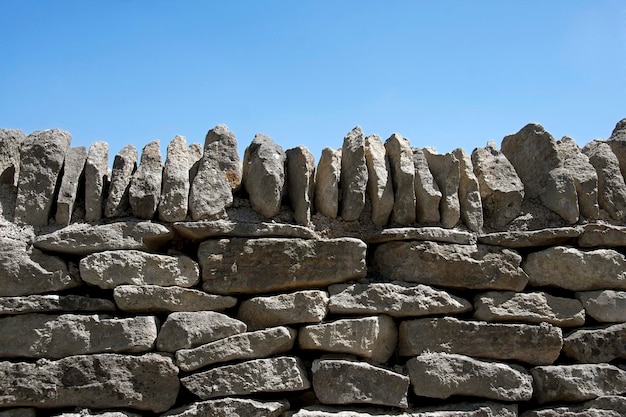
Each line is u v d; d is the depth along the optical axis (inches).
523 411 166.4
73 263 164.1
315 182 181.3
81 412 154.5
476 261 170.2
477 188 178.1
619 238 176.9
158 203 168.9
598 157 189.2
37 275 160.9
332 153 177.3
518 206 180.7
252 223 167.9
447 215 174.6
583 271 172.4
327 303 164.9
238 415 153.9
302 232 167.9
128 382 156.6
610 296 172.1
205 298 163.3
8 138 178.1
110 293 163.6
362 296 165.3
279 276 165.6
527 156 189.2
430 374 161.5
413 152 184.5
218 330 160.4
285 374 157.8
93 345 158.2
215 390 156.0
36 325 158.6
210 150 176.2
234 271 165.5
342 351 161.8
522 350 166.6
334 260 166.9
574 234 174.2
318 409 158.1
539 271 173.3
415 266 169.5
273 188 169.3
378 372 160.1
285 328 160.6
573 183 180.1
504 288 170.9
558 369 165.0
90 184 168.7
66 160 173.6
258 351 159.3
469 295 173.3
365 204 178.1
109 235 163.5
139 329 159.0
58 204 165.3
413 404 164.1
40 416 157.6
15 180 177.6
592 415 162.1
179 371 158.4
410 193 174.1
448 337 165.5
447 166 177.8
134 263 162.2
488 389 161.8
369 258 176.1
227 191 171.3
